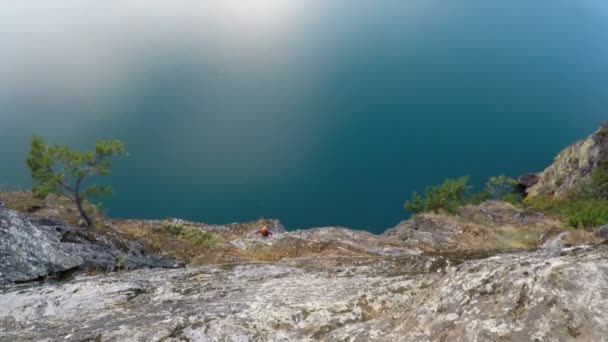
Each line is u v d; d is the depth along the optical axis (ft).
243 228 117.60
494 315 16.28
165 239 82.69
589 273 16.25
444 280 19.97
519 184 311.88
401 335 18.34
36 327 27.17
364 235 121.29
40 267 42.11
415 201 195.52
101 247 53.42
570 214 165.78
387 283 29.01
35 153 85.51
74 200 88.79
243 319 24.18
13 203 106.32
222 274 39.24
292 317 24.25
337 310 24.70
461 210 179.32
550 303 15.62
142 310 28.84
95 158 88.33
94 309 30.86
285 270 40.34
